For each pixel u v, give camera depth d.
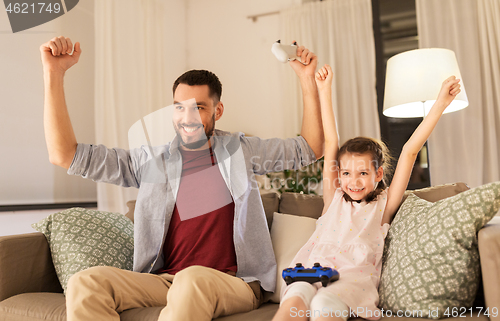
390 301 0.92
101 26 2.62
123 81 2.80
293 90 3.56
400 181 1.15
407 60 1.81
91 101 2.60
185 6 4.12
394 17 3.47
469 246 0.86
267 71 3.78
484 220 0.86
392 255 0.99
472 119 2.96
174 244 1.12
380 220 1.12
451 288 0.85
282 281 1.11
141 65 3.02
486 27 3.01
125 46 2.86
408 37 3.43
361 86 3.36
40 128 2.09
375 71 3.43
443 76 1.74
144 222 1.14
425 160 3.30
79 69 2.51
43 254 1.30
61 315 1.03
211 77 1.12
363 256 1.01
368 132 3.32
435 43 3.12
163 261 1.16
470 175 2.93
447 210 0.91
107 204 2.50
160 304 1.03
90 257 1.24
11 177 1.91
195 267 0.89
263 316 0.94
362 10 3.40
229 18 3.96
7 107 1.91
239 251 1.08
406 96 1.79
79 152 1.09
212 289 0.87
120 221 1.44
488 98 2.95
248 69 3.86
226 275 0.95
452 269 0.86
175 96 1.09
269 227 1.39
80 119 2.51
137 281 0.99
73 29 2.44
